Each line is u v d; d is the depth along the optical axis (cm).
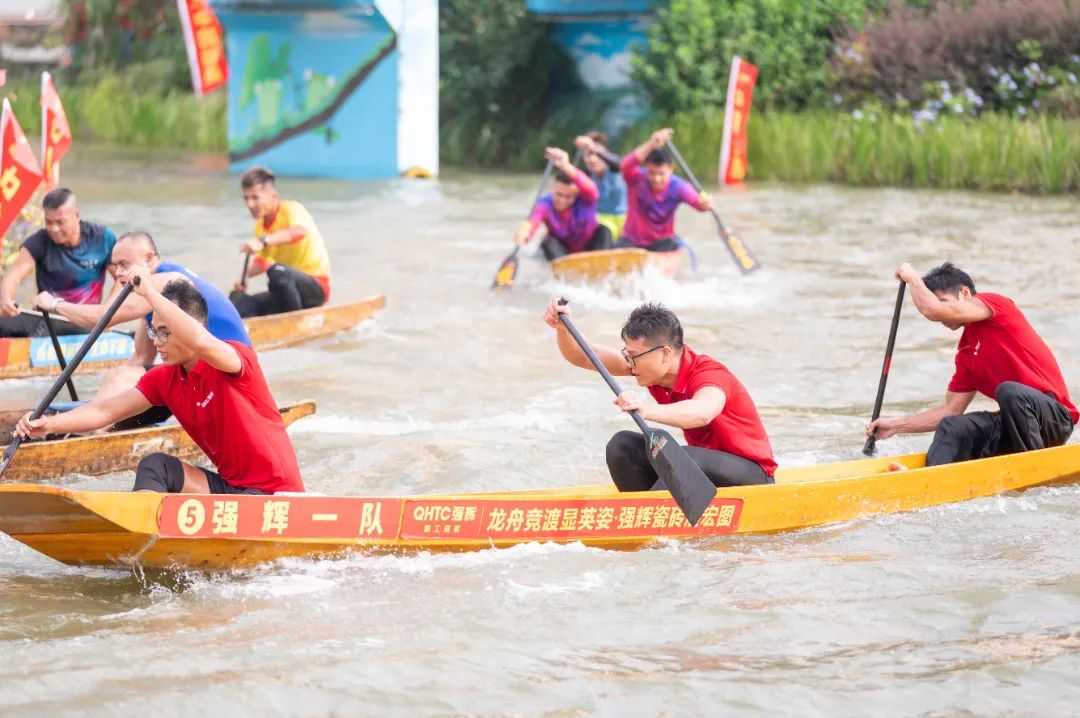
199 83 6831
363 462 1956
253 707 1181
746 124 5897
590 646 1312
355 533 1515
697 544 1625
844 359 2636
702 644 1317
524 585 1470
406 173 6281
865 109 6009
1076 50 5878
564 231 3566
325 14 6038
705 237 4278
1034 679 1226
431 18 6203
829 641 1323
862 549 1606
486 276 3622
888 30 6225
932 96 6034
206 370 1498
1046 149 5297
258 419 1518
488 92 6912
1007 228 4325
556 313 1645
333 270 3678
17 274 2483
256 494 1516
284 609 1398
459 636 1331
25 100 7950
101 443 1902
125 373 2020
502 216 4888
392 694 1207
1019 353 1862
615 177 3934
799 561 1559
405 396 2372
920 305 1870
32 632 1337
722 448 1652
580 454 2011
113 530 1408
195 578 1488
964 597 1430
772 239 4203
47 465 1850
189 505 1427
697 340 2800
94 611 1398
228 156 7125
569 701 1195
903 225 4450
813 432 2142
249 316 2823
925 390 2405
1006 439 1869
